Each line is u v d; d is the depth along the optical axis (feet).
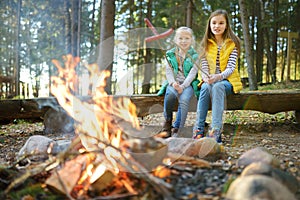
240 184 5.14
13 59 55.16
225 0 51.90
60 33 54.08
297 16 51.83
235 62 12.89
